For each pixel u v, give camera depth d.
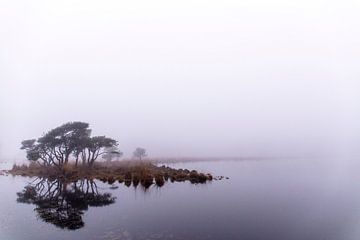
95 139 67.69
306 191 41.53
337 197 36.88
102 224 25.05
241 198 36.34
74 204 34.19
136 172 58.31
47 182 54.09
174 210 30.09
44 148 65.44
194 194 39.44
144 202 34.50
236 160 130.12
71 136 65.06
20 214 29.20
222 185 48.03
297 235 21.98
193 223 25.09
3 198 38.62
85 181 55.12
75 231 23.14
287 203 33.25
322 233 22.39
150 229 23.38
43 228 24.05
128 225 24.59
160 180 49.78
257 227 23.94
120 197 38.03
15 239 21.38
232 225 24.48
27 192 43.00
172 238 21.19
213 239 21.02
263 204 32.81
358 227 23.92
